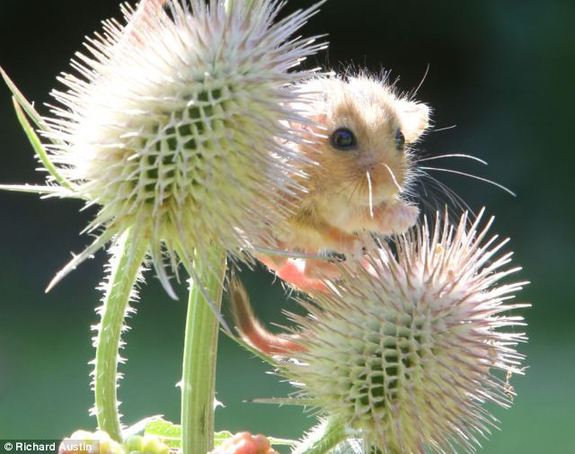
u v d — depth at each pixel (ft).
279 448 4.31
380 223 2.71
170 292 2.53
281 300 6.44
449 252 2.68
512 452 4.40
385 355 2.64
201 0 2.59
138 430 2.59
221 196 2.55
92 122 2.56
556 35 7.69
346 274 2.66
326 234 2.70
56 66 7.62
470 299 2.66
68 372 5.40
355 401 2.63
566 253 7.35
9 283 6.88
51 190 2.55
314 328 2.65
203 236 2.55
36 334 6.08
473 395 2.64
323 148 2.69
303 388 2.65
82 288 6.88
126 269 2.58
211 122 2.55
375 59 7.68
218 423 4.53
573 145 7.56
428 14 7.64
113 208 2.55
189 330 2.61
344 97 2.72
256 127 2.55
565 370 5.49
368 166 2.70
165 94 2.56
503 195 7.52
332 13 7.59
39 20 7.55
